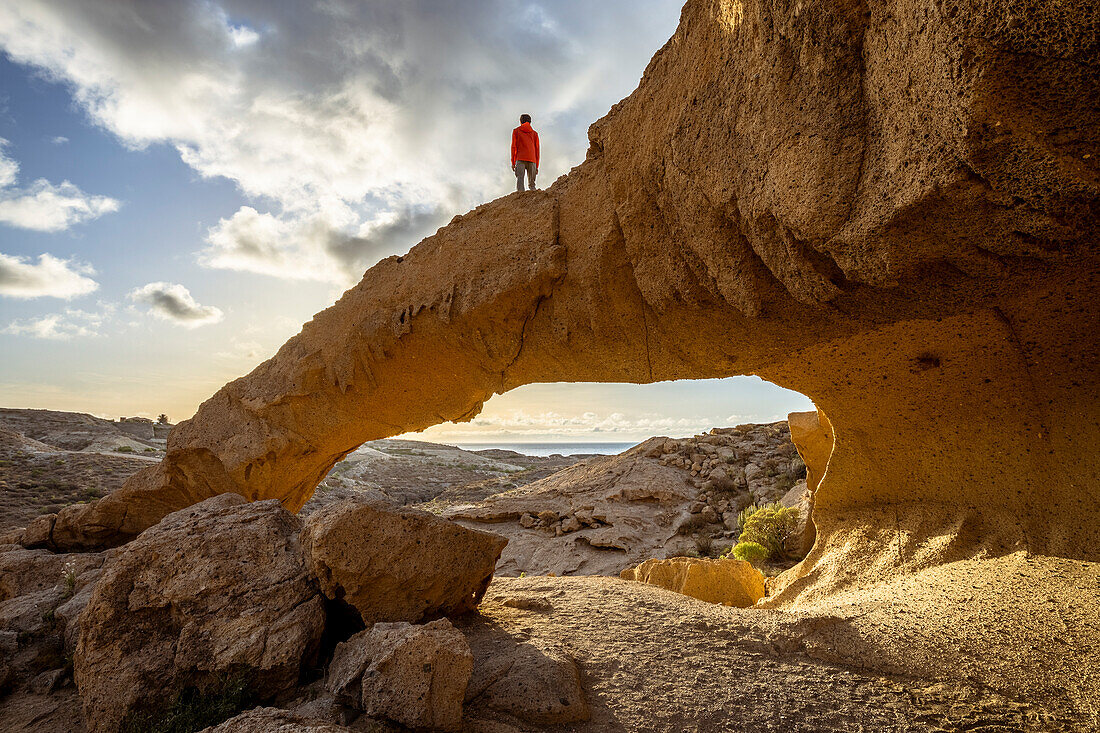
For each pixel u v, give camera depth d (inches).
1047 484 236.1
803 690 141.3
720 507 716.0
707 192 169.0
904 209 113.0
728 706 133.5
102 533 395.2
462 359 308.7
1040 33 79.0
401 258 327.6
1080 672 137.5
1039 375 238.1
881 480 305.3
